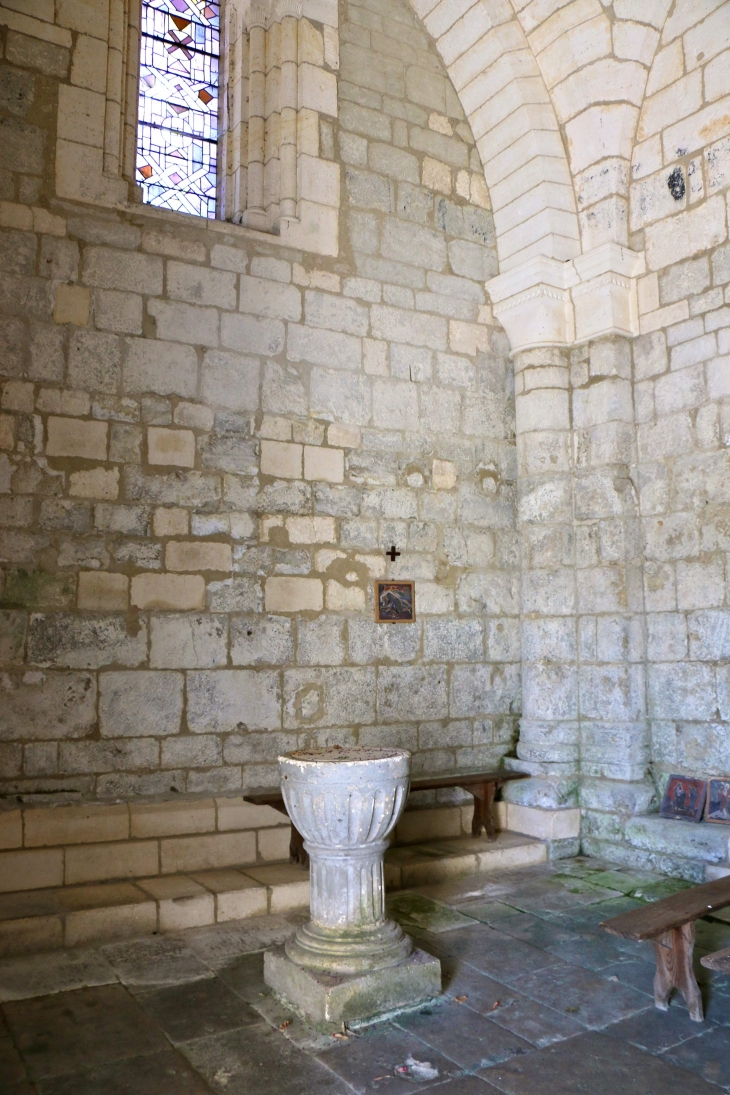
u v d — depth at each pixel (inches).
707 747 225.1
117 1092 114.3
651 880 211.5
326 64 250.4
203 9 254.8
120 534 204.7
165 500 211.2
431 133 268.5
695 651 229.9
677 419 238.5
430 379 258.4
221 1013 137.9
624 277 251.6
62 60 209.9
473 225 274.2
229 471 220.7
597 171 253.8
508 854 225.3
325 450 236.5
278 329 232.5
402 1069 120.3
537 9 247.0
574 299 259.8
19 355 197.2
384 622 241.1
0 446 193.2
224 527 218.4
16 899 174.9
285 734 222.1
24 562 193.5
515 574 269.3
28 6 206.8
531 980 151.6
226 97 250.5
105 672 199.9
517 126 260.5
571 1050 126.2
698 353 233.5
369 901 145.0
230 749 213.8
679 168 239.1
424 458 254.7
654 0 235.3
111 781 198.5
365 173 253.4
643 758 237.3
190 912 177.0
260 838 207.5
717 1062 122.9
